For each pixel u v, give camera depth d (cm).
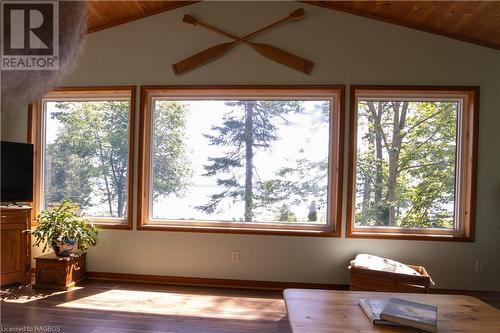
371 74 296
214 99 315
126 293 274
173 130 319
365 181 304
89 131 325
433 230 297
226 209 314
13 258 278
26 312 230
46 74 40
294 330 123
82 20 43
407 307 136
